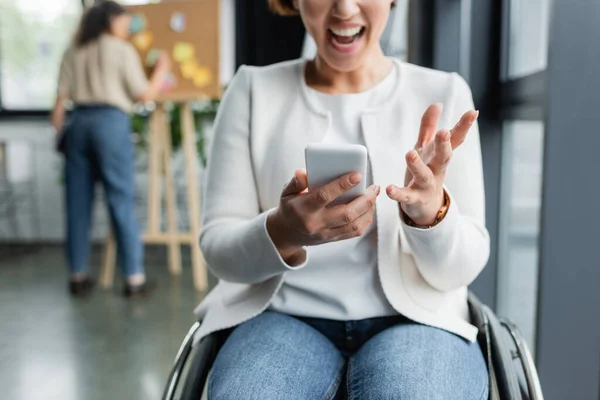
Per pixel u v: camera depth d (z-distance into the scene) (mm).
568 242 1053
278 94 928
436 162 677
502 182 1782
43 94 4133
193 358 823
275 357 763
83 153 2736
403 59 2318
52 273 3270
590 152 1024
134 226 2766
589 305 1064
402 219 754
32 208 4156
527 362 784
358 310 847
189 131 2902
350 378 772
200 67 2900
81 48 2674
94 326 2385
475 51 1738
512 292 1814
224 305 906
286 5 1000
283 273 854
